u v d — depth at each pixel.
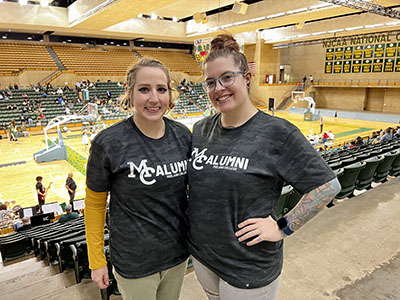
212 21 21.50
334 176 1.27
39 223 7.39
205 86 1.44
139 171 1.43
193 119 23.44
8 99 22.36
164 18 24.75
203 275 1.53
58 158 14.45
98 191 1.52
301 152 1.28
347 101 30.84
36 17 17.77
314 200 1.26
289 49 34.19
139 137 1.47
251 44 31.14
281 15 16.70
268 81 30.95
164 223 1.51
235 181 1.30
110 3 13.40
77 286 2.91
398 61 25.88
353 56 28.86
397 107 27.61
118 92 27.09
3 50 26.45
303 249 2.78
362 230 3.08
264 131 1.34
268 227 1.30
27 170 13.02
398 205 3.65
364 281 2.34
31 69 25.61
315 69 32.28
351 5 13.20
